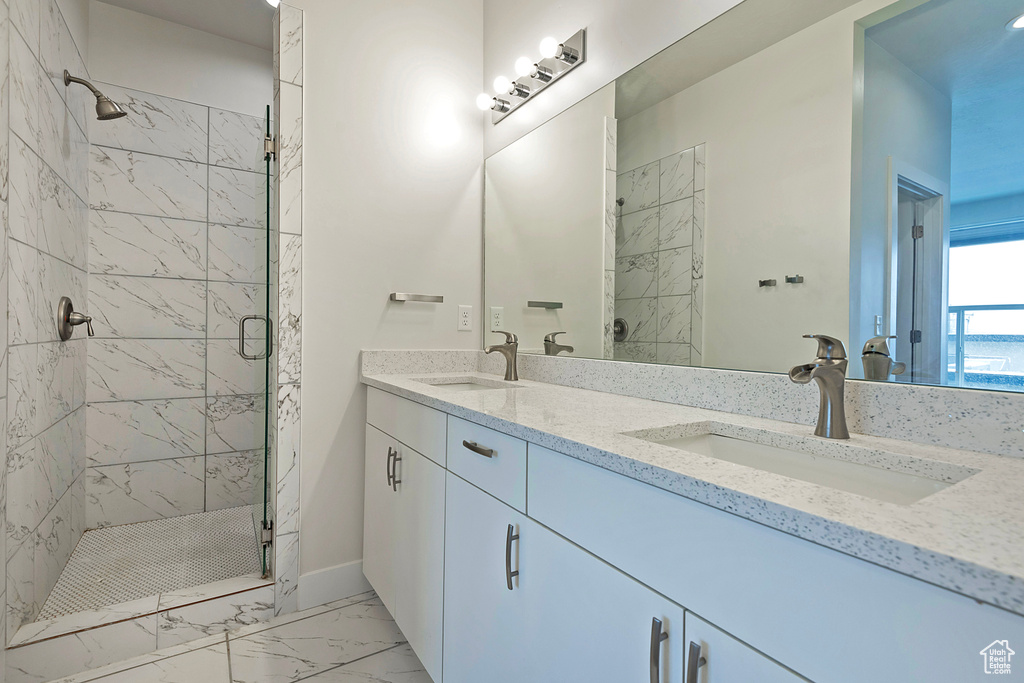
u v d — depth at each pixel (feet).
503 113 6.97
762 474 2.13
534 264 6.40
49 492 5.86
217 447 8.95
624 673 2.45
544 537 3.05
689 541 2.14
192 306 8.70
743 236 4.03
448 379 6.48
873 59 3.25
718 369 4.11
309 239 6.09
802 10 3.67
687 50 4.51
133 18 8.19
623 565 2.48
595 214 5.49
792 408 3.53
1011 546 1.43
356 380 6.42
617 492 2.52
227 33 8.83
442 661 4.28
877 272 3.21
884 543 1.50
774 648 1.82
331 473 6.25
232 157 9.01
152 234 8.35
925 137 2.97
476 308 7.36
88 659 4.88
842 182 3.40
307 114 6.07
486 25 7.47
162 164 8.42
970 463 2.47
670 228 4.66
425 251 6.91
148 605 5.33
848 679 1.61
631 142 5.07
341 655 5.15
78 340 7.25
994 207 2.67
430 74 6.99
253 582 5.90
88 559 6.85
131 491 8.25
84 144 7.50
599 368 5.31
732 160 4.14
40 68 5.43
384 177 6.60
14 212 4.64
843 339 3.38
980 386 2.74
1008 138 2.64
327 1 6.22
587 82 5.63
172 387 8.56
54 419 6.05
